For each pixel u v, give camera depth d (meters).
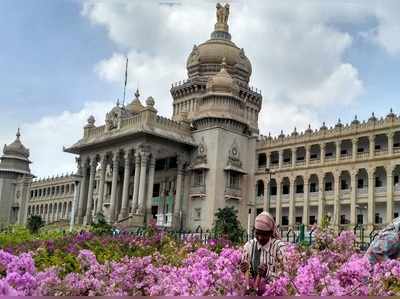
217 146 82.44
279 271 10.37
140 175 79.19
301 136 82.44
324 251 15.39
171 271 12.76
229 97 86.56
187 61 103.75
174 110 101.38
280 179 83.75
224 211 63.94
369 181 73.31
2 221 132.62
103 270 13.02
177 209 83.31
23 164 139.75
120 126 84.69
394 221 12.53
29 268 11.14
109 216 82.25
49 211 130.88
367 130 74.50
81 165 91.56
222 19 105.75
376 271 10.52
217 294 9.50
